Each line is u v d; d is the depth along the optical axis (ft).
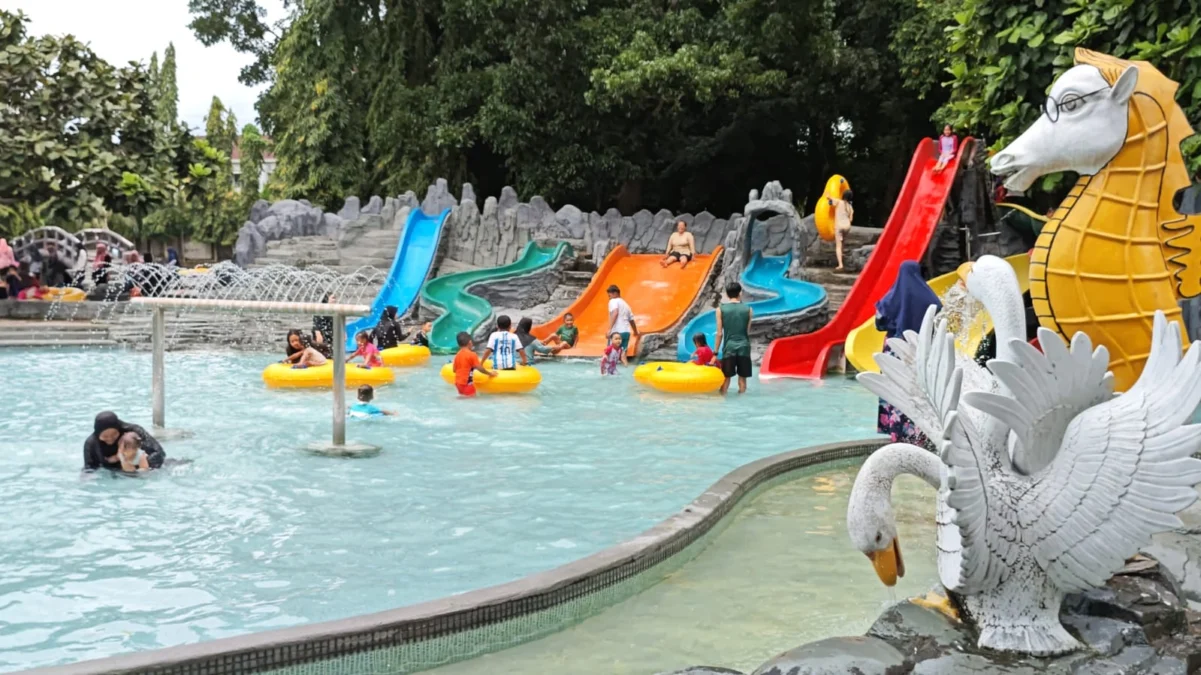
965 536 10.79
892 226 54.54
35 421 30.86
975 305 19.31
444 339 57.06
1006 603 11.27
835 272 59.16
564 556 17.13
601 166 84.33
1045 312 19.04
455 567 16.42
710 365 40.96
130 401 35.53
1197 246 18.38
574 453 26.76
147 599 14.64
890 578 11.91
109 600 14.57
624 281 63.67
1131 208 18.40
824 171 94.12
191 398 36.32
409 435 29.19
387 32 87.51
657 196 98.12
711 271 60.75
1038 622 11.21
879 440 26.94
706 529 18.52
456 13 83.41
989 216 59.36
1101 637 11.18
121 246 85.92
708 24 77.30
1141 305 18.33
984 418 11.75
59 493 21.21
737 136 89.86
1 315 63.52
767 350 46.32
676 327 55.31
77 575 15.74
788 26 71.97
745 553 18.03
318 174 89.15
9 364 47.62
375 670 12.34
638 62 72.43
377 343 51.49
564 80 82.89
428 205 74.43
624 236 70.90
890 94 84.28
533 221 72.69
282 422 31.07
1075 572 10.98
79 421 30.89
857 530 11.68
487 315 59.00
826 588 16.06
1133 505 10.75
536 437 29.22
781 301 53.42
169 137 81.82
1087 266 18.51
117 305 64.03
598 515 20.01
